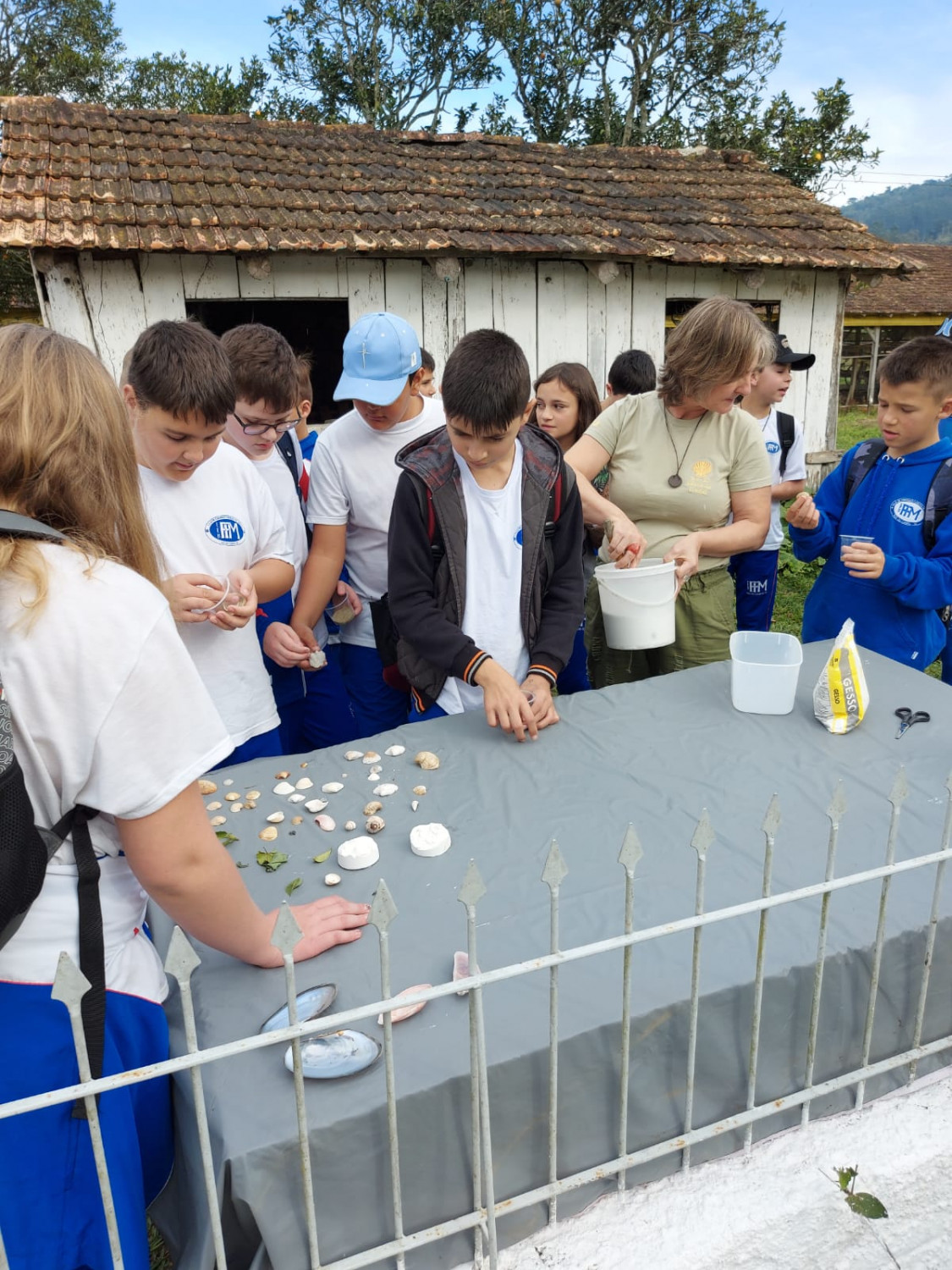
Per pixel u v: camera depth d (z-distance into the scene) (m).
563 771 1.81
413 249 6.87
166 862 1.01
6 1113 0.87
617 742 1.93
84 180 7.09
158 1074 0.92
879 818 1.61
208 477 2.09
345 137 9.30
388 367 2.39
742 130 18.78
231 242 6.45
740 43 20.00
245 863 1.52
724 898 1.40
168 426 1.76
